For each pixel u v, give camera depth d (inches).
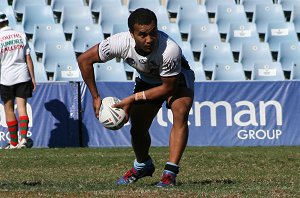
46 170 1129.4
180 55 794.8
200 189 778.2
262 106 1777.8
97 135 1768.0
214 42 2283.5
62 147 1736.0
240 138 1772.9
